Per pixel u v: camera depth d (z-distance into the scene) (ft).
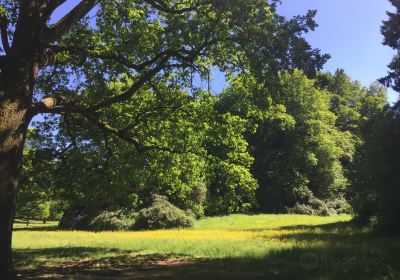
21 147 28.86
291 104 221.05
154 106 48.83
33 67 30.76
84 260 51.49
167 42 43.37
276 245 59.98
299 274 36.47
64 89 46.93
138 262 48.47
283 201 207.72
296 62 35.94
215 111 51.65
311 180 220.43
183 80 50.19
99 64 44.68
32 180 51.67
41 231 126.31
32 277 38.11
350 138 253.85
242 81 46.14
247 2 36.55
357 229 93.61
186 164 55.57
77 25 44.45
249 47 37.68
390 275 33.17
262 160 220.23
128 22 44.42
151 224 132.36
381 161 77.56
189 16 43.47
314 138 219.61
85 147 50.57
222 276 36.70
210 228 131.13
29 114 30.22
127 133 46.80
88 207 139.33
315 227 113.29
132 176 53.16
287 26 36.32
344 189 219.00
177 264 45.75
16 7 40.96
